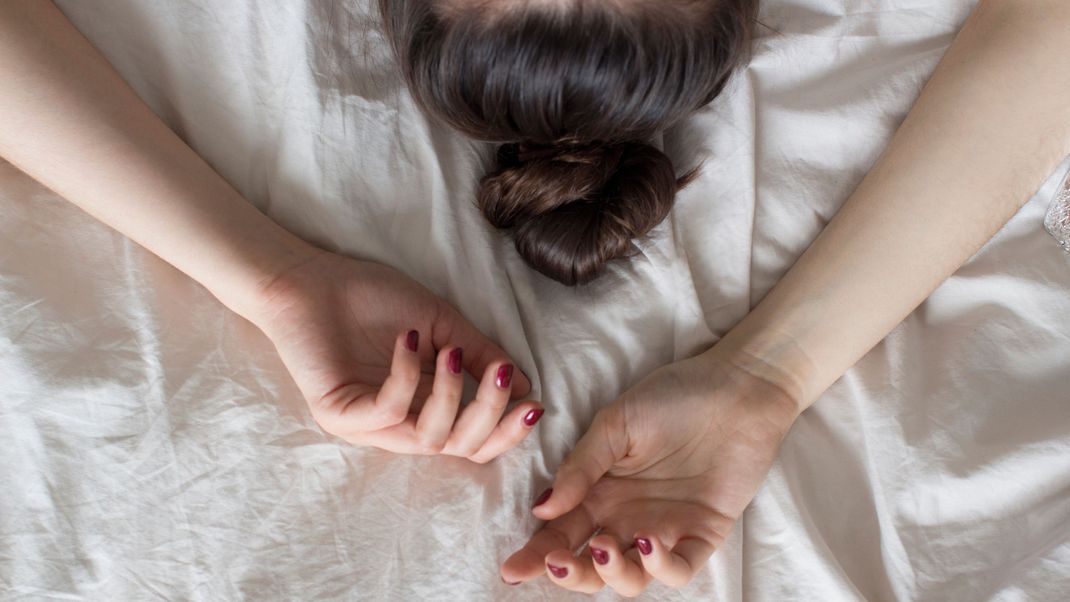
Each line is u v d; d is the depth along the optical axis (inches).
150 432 29.2
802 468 31.2
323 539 29.0
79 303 29.9
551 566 28.0
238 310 30.0
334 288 29.9
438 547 29.2
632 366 31.2
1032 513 30.6
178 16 31.6
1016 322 32.6
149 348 29.8
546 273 31.5
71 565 28.5
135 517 28.8
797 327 31.1
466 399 30.3
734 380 30.5
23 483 28.7
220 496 29.1
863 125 33.5
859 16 34.6
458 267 31.1
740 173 32.5
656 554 27.5
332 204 31.2
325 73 31.6
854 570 30.4
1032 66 31.8
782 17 34.5
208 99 31.7
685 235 32.4
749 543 30.1
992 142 31.6
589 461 29.2
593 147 30.0
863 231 31.7
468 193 31.9
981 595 30.0
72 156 29.1
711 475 29.7
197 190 29.8
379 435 28.8
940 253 31.4
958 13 34.7
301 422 29.9
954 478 30.6
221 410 29.6
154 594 28.5
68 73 29.3
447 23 27.7
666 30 27.3
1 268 29.7
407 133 31.8
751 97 33.0
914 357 32.3
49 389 29.1
